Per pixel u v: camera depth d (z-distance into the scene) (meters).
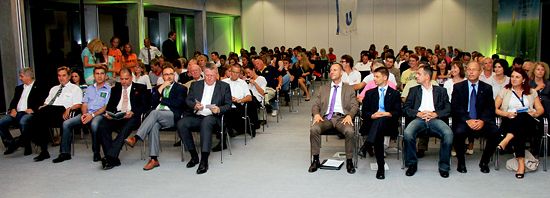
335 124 4.87
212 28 17.38
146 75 7.34
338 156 5.28
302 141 6.12
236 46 17.52
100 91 5.52
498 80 5.55
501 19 12.82
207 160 4.79
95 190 4.19
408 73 6.85
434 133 4.61
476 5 15.59
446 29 15.89
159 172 4.74
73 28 10.40
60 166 5.03
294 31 17.08
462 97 4.69
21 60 7.96
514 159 4.59
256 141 6.14
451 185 4.16
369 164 4.93
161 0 11.61
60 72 5.73
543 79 5.13
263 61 8.73
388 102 4.76
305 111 8.84
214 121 4.98
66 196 4.05
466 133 4.53
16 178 4.61
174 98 5.20
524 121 4.49
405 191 4.02
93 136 5.16
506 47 12.12
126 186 4.30
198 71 5.48
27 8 9.10
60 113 5.48
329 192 4.03
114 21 11.48
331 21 16.70
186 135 4.94
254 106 6.43
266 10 17.23
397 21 16.22
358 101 5.27
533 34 9.59
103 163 4.89
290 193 4.02
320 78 13.60
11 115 5.69
